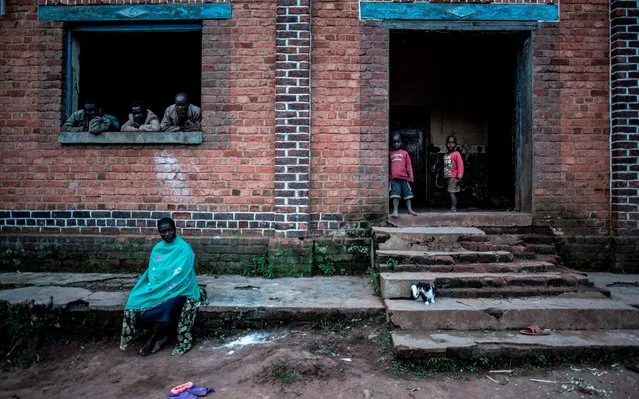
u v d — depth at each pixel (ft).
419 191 32.45
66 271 20.26
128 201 20.49
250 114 20.39
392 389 11.66
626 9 19.98
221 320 15.12
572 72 20.49
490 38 21.86
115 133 20.29
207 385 12.07
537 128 20.44
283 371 12.33
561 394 11.44
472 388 11.75
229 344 14.49
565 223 20.40
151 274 14.56
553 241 19.95
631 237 19.85
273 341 14.40
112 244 20.22
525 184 21.20
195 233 20.43
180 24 20.85
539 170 20.42
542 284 16.02
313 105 20.35
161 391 11.88
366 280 19.03
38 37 20.63
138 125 20.84
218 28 20.44
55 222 20.58
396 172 20.75
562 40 20.49
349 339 14.34
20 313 15.01
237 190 20.40
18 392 12.16
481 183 32.27
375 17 20.42
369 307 15.16
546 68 20.48
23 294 16.26
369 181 20.42
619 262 19.83
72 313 15.15
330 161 20.35
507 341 13.05
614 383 11.89
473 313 14.17
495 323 14.15
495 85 32.01
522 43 21.49
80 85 22.44
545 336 13.53
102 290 16.99
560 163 20.47
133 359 13.78
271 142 20.36
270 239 19.80
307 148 19.93
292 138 19.84
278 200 19.84
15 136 20.62
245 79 20.40
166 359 13.69
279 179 19.85
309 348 13.78
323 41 20.38
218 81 20.44
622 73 19.98
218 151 20.43
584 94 20.49
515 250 18.31
